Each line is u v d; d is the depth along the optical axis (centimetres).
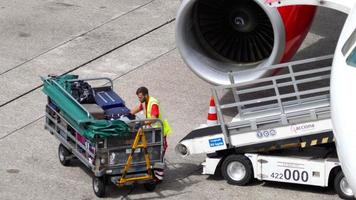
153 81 4544
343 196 3291
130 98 4316
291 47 3891
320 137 3406
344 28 3136
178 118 4112
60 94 3547
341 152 2659
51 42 5022
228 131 3462
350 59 2889
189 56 4084
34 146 3809
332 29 5253
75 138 3447
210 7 4072
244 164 3412
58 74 4603
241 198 3334
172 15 5462
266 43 4016
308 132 3400
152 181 3362
